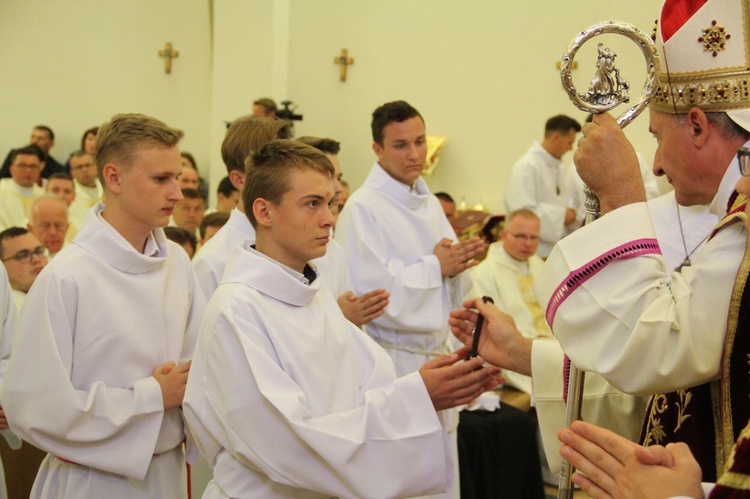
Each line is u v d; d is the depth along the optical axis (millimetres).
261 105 7527
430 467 2098
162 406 2395
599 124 1769
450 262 3691
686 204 1864
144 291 2490
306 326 2152
